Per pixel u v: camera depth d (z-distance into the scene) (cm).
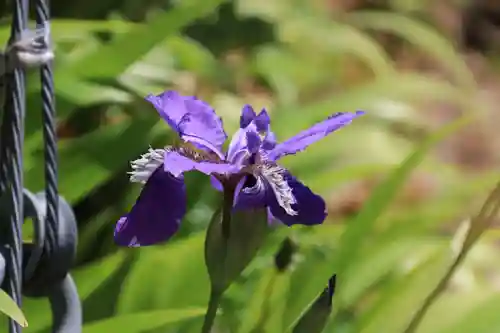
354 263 75
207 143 62
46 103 59
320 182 81
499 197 64
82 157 79
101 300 76
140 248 77
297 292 73
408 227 79
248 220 60
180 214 61
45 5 58
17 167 58
